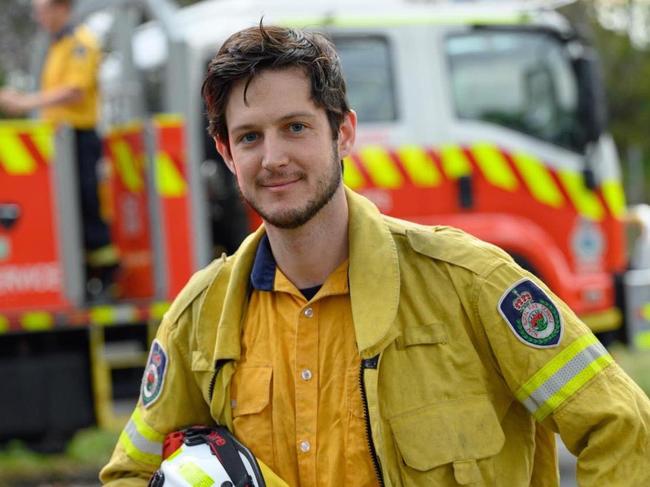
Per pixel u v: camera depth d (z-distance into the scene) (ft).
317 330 6.86
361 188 21.06
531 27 22.27
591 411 6.57
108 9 22.17
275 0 21.31
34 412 19.72
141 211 20.06
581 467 6.67
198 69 20.25
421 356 6.66
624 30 63.16
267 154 6.61
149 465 7.60
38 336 19.81
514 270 6.79
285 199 6.65
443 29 21.76
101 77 23.03
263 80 6.59
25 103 20.21
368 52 21.36
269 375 6.91
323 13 21.36
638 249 23.36
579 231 22.44
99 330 19.84
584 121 22.36
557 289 22.02
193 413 7.48
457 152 21.66
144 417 7.55
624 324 22.70
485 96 22.00
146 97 22.22
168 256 19.51
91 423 19.98
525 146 22.13
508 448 6.88
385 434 6.59
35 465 20.31
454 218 21.62
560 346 6.66
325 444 6.72
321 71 6.66
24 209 19.22
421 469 6.52
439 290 6.77
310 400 6.78
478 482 6.54
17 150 19.21
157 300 19.57
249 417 6.94
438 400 6.61
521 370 6.69
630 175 63.41
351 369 6.73
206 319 7.25
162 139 19.53
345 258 6.92
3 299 19.15
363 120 21.27
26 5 43.62
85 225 20.79
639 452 6.55
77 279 19.49
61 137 19.39
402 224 7.06
